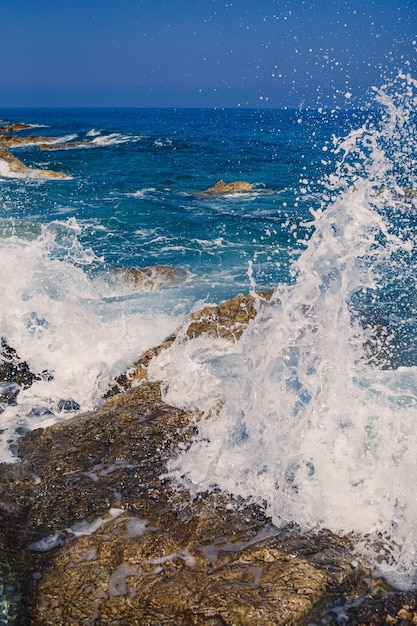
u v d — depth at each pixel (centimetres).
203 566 327
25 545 346
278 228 1362
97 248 1155
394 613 305
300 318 479
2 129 5272
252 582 312
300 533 355
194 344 602
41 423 516
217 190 1920
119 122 7881
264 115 11338
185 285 940
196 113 14275
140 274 953
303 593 302
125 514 370
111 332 658
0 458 453
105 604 308
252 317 658
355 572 323
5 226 1241
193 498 384
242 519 366
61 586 320
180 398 503
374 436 433
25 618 303
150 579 321
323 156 3014
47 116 10856
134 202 1673
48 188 1888
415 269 939
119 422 472
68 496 387
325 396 458
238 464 417
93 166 2603
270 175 2350
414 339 678
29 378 588
